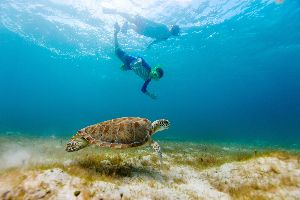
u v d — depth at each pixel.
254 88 94.75
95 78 87.19
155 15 30.11
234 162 8.84
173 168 9.16
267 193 6.86
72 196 5.64
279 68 58.59
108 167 8.04
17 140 17.27
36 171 6.40
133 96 144.00
